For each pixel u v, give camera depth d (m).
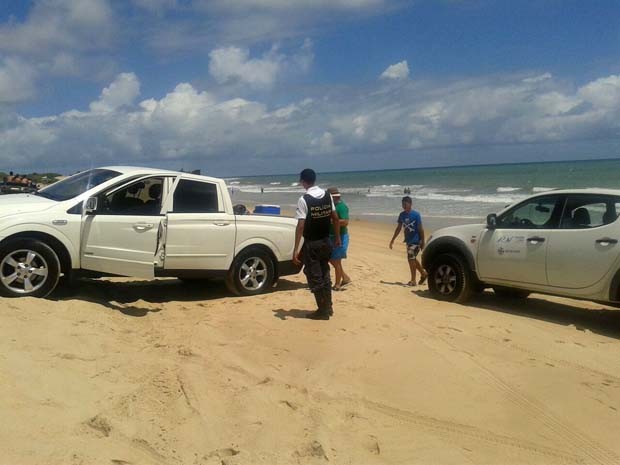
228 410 4.43
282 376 5.27
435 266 9.00
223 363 5.48
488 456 4.09
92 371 4.74
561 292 7.60
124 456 3.52
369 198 39.06
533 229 7.93
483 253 8.40
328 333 6.62
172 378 4.93
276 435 4.07
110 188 7.53
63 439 3.54
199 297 8.49
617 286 7.02
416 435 4.34
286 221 8.93
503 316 7.93
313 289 7.21
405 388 5.16
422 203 31.72
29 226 6.81
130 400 4.32
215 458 3.71
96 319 6.28
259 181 109.69
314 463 3.77
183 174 8.15
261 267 8.80
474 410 4.79
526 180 52.66
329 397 4.85
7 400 3.84
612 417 4.73
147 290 8.89
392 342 6.33
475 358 5.97
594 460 4.09
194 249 8.02
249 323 6.98
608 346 6.67
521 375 5.56
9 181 18.12
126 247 7.46
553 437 4.39
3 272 6.66
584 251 7.29
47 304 6.33
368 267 12.20
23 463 3.19
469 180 59.25
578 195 7.65
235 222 8.40
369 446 4.11
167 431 3.99
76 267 7.18
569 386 5.33
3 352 4.64
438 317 7.61
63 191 7.79
